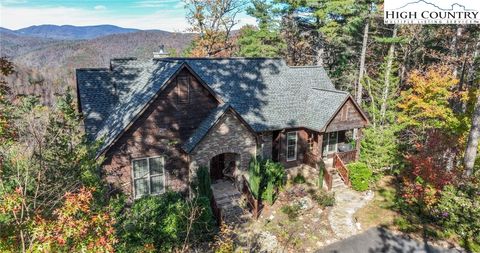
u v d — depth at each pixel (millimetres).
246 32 46750
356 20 30453
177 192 18297
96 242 6598
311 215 18047
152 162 18203
